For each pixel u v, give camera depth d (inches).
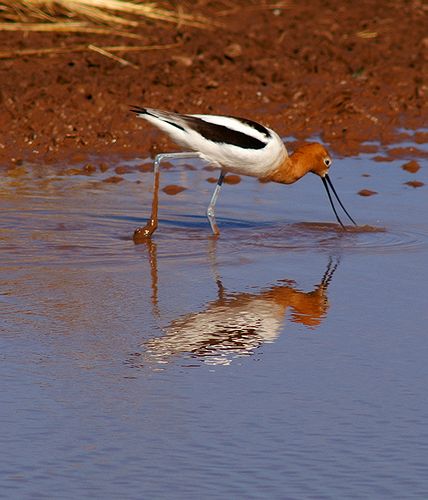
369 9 1064.2
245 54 883.4
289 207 571.8
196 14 991.0
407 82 839.7
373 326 394.3
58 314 403.5
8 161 655.1
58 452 297.4
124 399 330.3
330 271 463.2
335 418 319.0
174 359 362.3
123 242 504.1
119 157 670.5
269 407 326.0
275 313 408.5
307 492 277.7
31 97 738.2
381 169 651.5
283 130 741.9
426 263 475.8
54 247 492.1
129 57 848.9
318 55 892.0
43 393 333.4
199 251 492.4
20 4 916.6
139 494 276.4
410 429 312.3
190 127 505.0
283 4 1061.1
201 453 297.7
